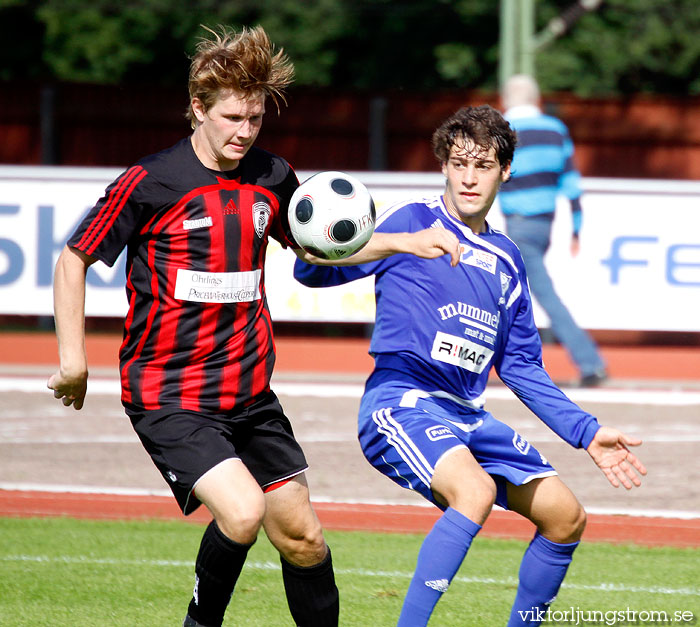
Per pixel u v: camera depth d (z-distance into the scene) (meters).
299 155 63.03
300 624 15.49
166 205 14.29
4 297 44.91
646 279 43.12
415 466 14.98
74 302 14.27
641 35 74.62
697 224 42.97
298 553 15.09
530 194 39.03
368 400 16.11
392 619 17.52
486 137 15.66
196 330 14.43
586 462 30.09
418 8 76.44
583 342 41.06
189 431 14.22
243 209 14.57
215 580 14.42
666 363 46.28
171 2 77.56
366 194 15.22
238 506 13.62
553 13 75.06
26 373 45.31
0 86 62.97
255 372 14.81
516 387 16.52
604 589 19.33
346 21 77.94
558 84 74.56
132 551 21.52
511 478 15.32
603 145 63.09
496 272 16.19
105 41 78.69
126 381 14.71
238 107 14.04
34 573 19.89
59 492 26.39
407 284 16.14
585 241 43.16
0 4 76.94
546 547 15.47
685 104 62.50
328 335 57.94
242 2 77.75
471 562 21.14
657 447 31.95
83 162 62.88
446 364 15.95
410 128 62.56
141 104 62.59
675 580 19.95
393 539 22.97
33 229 44.78
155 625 17.09
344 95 62.72
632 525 23.72
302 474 15.27
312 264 15.80
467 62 76.50
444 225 16.30
